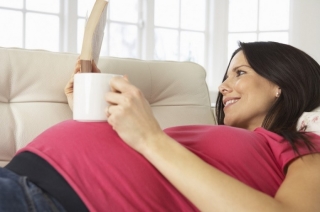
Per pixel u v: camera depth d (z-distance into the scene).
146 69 1.59
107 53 3.03
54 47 2.85
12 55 1.38
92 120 0.92
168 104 1.64
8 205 0.77
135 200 0.87
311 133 1.04
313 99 1.21
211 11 3.41
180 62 1.72
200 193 0.83
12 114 1.34
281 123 1.19
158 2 3.24
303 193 0.87
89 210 0.84
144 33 3.16
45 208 0.80
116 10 3.08
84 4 2.94
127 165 0.89
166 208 0.89
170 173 0.86
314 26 3.18
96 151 0.90
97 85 0.91
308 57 1.23
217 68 3.41
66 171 0.87
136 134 0.89
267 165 0.99
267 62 1.21
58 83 1.42
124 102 0.87
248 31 3.36
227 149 0.99
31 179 0.87
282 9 3.29
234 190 0.83
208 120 1.68
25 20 2.76
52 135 0.95
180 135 1.07
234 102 1.28
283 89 1.20
